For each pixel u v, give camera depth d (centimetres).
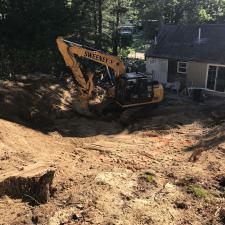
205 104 2442
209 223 952
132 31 6053
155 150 1636
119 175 1241
